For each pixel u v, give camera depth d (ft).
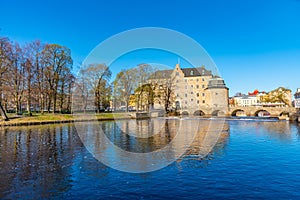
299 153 55.52
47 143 73.97
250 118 205.16
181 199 29.58
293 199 29.32
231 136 88.53
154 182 35.58
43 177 38.27
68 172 41.06
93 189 32.91
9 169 43.19
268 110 233.55
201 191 32.04
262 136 88.17
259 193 31.24
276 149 60.95
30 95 163.53
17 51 152.76
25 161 49.55
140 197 30.17
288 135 90.63
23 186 34.19
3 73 143.64
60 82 183.11
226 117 221.25
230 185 34.22
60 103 192.95
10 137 89.20
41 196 30.53
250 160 48.85
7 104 177.68
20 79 156.66
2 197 30.25
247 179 36.76
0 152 59.62
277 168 42.93
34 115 161.48
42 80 170.50
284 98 339.98
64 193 31.55
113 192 31.81
